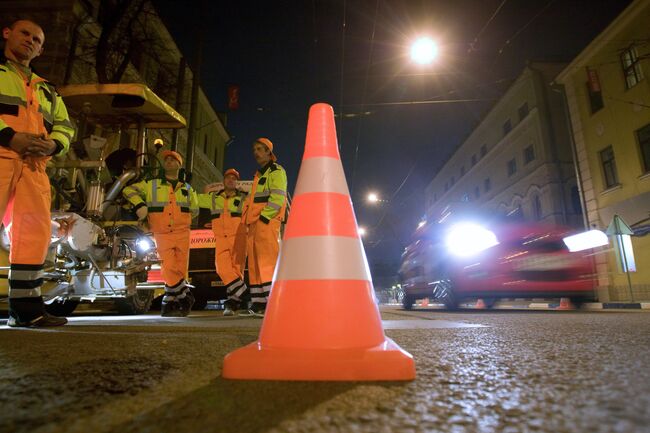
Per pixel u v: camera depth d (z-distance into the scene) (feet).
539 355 6.03
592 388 4.00
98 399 3.76
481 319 15.05
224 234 17.35
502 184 84.74
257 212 15.62
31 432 2.94
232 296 17.03
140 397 3.82
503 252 25.88
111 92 19.21
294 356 4.50
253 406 3.52
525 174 75.77
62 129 10.83
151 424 3.10
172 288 16.84
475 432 2.89
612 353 6.12
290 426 3.04
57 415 3.31
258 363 4.50
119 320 14.21
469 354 6.18
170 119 22.00
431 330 9.93
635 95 48.55
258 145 16.17
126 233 17.10
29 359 5.80
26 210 10.02
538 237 25.32
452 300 28.12
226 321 13.52
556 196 68.28
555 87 59.88
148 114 21.47
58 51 35.99
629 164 49.44
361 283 5.10
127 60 41.45
